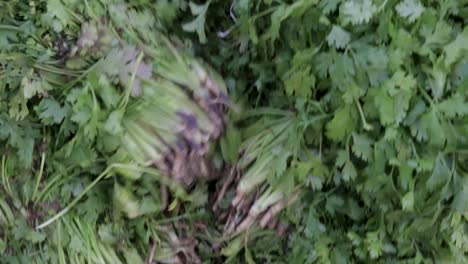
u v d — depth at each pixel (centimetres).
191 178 32
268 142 33
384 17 29
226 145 32
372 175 30
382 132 30
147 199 31
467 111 28
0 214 32
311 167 31
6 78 30
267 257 34
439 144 29
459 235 31
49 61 31
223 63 34
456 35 29
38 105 30
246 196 33
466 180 30
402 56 29
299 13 30
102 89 30
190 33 34
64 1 32
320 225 32
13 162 32
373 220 32
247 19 32
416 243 32
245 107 34
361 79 29
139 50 31
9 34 31
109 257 32
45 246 32
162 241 33
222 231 34
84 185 31
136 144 30
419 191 30
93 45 31
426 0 30
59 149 31
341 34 29
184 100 31
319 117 31
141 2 33
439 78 29
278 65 32
